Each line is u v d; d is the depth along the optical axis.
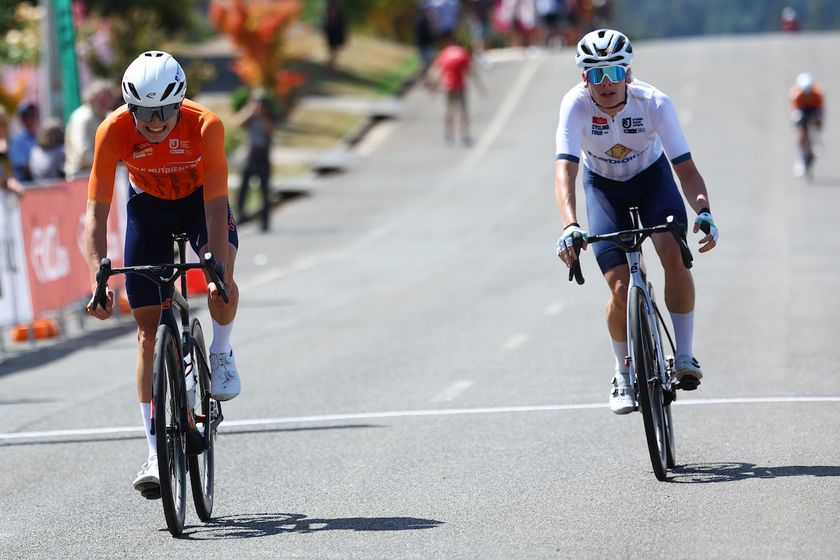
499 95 136.38
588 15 179.38
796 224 70.31
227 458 26.72
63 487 25.20
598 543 19.48
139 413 32.31
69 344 45.50
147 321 21.88
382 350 39.75
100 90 50.22
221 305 21.80
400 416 30.03
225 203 21.34
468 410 30.33
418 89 144.88
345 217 83.69
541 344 39.53
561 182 23.58
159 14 125.31
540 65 153.12
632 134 23.98
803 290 48.50
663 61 152.62
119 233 52.12
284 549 20.02
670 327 42.62
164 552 20.22
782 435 26.17
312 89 137.62
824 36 169.25
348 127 120.88
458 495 22.84
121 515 22.83
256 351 40.72
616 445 26.12
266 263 66.00
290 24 120.38
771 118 115.69
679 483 22.81
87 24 99.50
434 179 97.50
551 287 52.97
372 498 22.98
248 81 120.50
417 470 24.88
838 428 26.58
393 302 50.59
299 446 27.45
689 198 23.72
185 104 21.52
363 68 154.38
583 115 24.02
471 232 74.38
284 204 91.12
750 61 147.88
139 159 21.41
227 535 21.06
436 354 38.56
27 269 44.22
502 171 99.06
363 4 167.88
